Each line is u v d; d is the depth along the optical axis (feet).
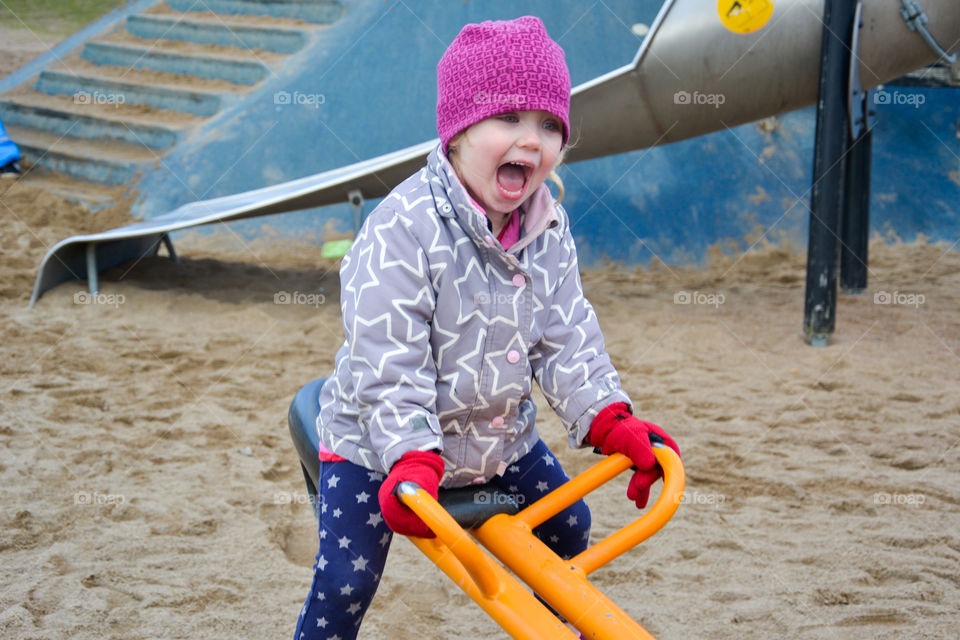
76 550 8.18
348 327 4.56
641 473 4.63
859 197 18.63
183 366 13.71
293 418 5.67
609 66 21.77
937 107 23.88
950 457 10.80
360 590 4.80
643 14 22.33
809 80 16.42
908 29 16.02
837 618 7.30
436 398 4.63
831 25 15.29
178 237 21.44
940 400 12.75
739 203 21.47
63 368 13.46
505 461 5.03
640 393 12.90
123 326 15.57
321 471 5.03
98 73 26.04
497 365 4.72
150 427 11.35
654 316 16.67
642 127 17.33
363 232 4.71
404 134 22.34
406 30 23.62
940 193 22.97
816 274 15.15
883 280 19.89
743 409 12.30
